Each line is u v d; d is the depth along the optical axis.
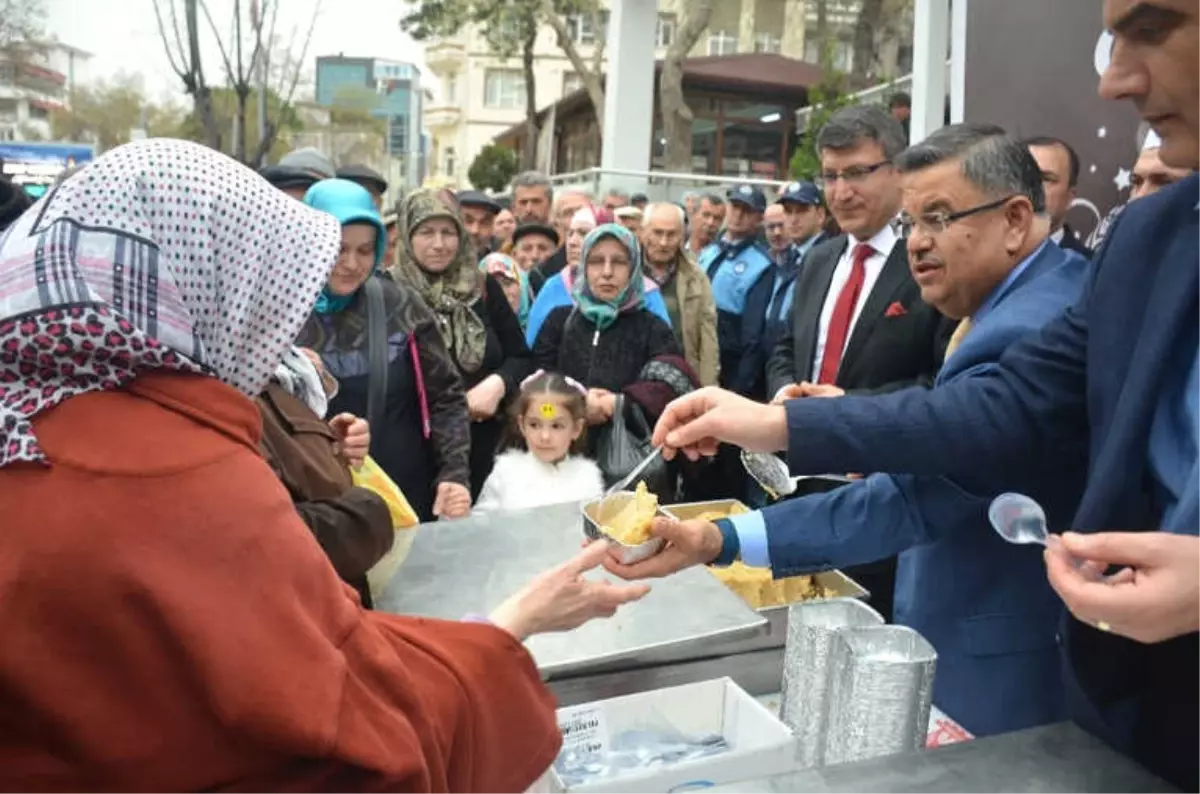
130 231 0.85
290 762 0.80
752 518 1.44
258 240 0.93
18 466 0.77
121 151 0.90
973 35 2.61
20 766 0.76
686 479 3.17
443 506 2.57
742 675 1.49
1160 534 0.79
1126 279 1.04
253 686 0.76
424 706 0.89
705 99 19.34
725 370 4.59
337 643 0.84
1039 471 1.24
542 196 6.01
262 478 0.84
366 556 1.59
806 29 22.75
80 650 0.75
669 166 14.11
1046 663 1.48
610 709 1.29
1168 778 0.93
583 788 1.09
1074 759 0.95
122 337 0.80
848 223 2.79
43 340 0.79
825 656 1.25
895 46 13.97
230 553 0.79
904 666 1.15
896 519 1.46
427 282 3.31
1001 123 2.65
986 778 0.92
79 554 0.75
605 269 3.30
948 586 1.55
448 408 2.72
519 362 3.49
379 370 2.57
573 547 1.70
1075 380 1.20
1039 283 1.53
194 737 0.78
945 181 1.61
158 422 0.82
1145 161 2.31
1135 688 0.95
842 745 1.18
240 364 0.94
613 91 10.12
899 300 2.66
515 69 33.44
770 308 4.35
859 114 2.74
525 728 1.00
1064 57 2.67
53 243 0.82
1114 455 0.98
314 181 3.66
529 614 1.08
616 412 3.05
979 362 1.45
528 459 2.89
